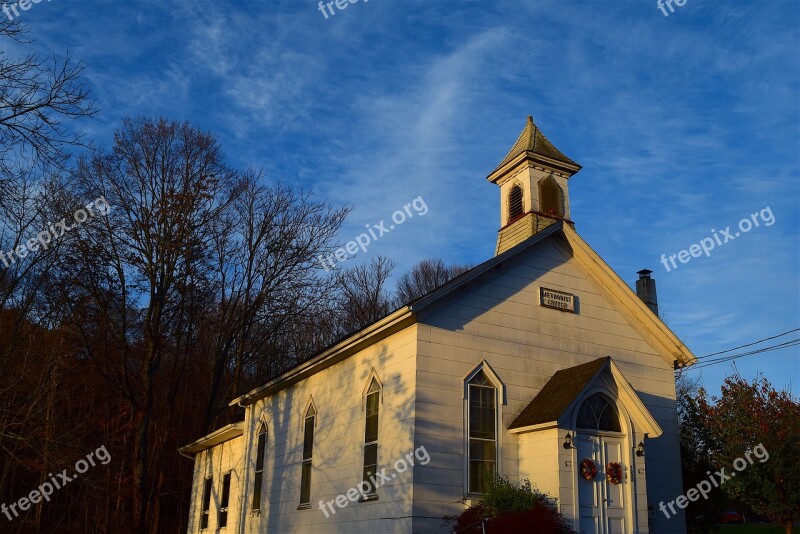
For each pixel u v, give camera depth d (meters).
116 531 32.88
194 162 32.06
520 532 13.35
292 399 22.72
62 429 21.39
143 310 32.97
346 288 51.84
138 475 28.31
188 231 31.69
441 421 15.80
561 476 15.18
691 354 19.72
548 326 18.11
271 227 38.75
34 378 21.19
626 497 16.02
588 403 16.36
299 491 20.89
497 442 16.34
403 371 16.34
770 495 16.91
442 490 15.34
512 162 23.02
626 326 19.62
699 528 20.72
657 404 19.41
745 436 17.64
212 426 37.88
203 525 29.25
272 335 39.31
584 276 19.36
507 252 17.73
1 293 24.58
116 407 35.97
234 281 37.97
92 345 31.06
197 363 41.34
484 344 16.94
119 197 29.98
